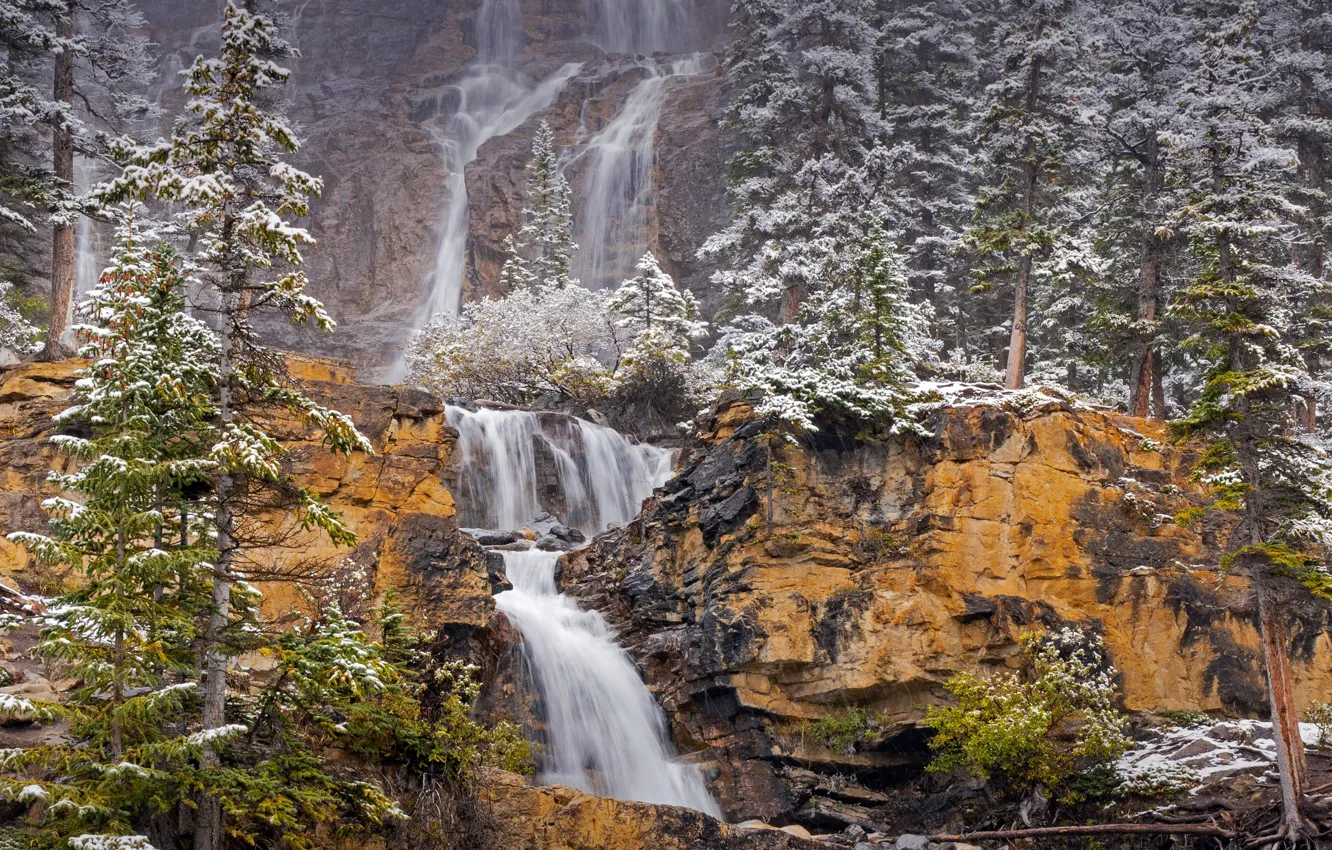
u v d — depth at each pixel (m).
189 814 17.44
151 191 17.66
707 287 64.12
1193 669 27.83
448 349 45.56
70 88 36.16
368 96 91.31
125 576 15.98
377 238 77.94
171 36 99.81
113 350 17.23
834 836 25.42
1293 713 22.95
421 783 20.25
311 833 18.55
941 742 25.62
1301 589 24.23
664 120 74.06
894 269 31.86
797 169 46.47
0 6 34.03
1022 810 24.97
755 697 27.05
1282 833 21.97
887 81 54.78
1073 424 28.92
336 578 24.23
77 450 16.69
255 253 18.19
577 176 71.88
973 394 29.88
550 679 27.36
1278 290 27.95
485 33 99.12
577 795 21.09
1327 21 44.56
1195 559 28.62
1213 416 24.52
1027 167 36.59
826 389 28.38
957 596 26.91
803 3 48.31
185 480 17.17
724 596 27.62
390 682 18.94
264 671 21.05
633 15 101.69
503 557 31.02
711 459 29.39
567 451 37.72
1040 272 35.00
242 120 18.03
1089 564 27.91
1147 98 40.28
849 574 27.77
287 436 18.77
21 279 40.72
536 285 60.56
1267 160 29.28
